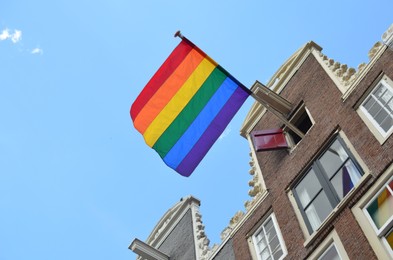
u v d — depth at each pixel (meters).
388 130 13.52
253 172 18.34
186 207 22.00
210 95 16.45
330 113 15.91
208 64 16.77
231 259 16.56
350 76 16.23
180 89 16.62
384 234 11.82
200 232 19.80
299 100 17.89
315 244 13.34
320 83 17.39
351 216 12.76
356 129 14.52
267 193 16.66
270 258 14.97
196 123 16.16
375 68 15.20
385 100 14.29
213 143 15.87
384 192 12.51
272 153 17.80
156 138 16.17
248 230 16.55
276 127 18.53
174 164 15.76
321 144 15.48
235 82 16.55
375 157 13.34
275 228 15.52
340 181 14.24
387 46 15.17
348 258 12.14
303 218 14.64
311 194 14.95
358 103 15.05
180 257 19.66
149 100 16.66
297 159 16.25
